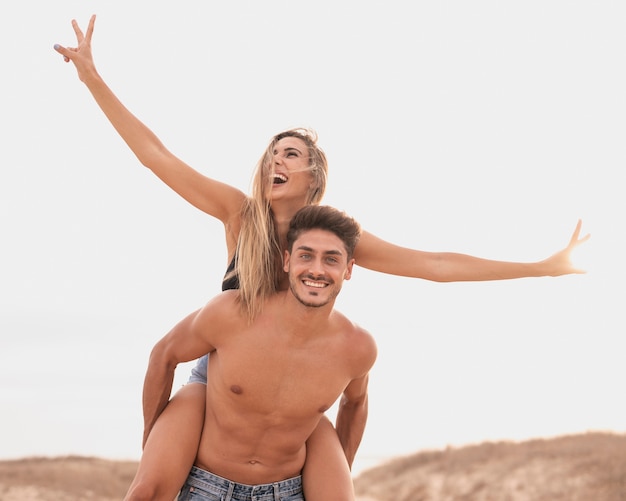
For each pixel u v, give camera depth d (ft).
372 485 138.62
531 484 110.52
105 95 15.24
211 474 14.39
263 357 13.66
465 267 15.53
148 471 13.79
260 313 13.78
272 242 14.46
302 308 13.37
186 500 14.43
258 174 15.03
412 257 15.57
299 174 15.03
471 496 113.91
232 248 15.20
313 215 13.42
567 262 15.56
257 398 13.84
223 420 14.20
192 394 14.87
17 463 141.38
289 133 15.49
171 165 15.16
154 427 14.47
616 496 96.94
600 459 111.24
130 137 15.26
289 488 14.66
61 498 117.08
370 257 15.51
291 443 14.40
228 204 15.12
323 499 14.47
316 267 13.20
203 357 15.64
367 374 15.12
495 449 133.18
